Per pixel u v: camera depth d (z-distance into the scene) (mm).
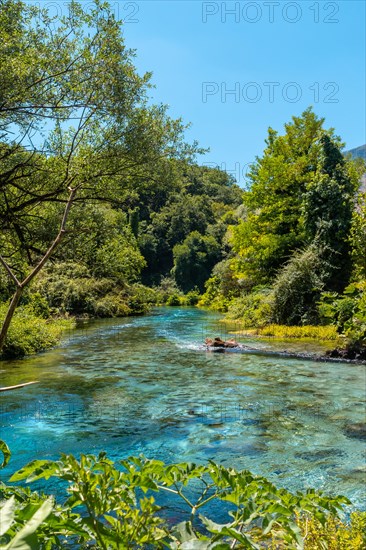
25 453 6031
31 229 6277
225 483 1508
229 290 37250
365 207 18109
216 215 80625
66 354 14289
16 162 5742
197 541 1075
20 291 1978
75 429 7055
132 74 5520
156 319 27906
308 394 9281
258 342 16734
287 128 26188
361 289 16422
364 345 13859
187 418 7660
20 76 4965
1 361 12914
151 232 69250
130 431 6992
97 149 5719
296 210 25547
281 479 5230
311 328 18719
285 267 21797
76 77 5328
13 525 1083
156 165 6102
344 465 5629
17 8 5473
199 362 13008
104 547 1197
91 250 6867
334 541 2328
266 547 2768
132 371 11664
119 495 1444
